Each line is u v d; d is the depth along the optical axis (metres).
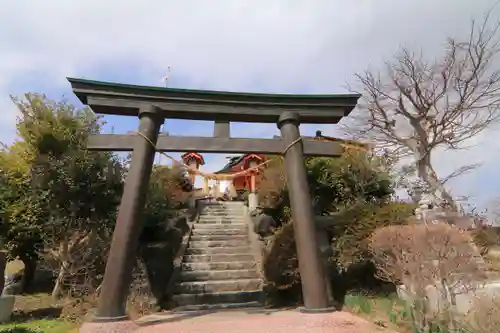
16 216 8.52
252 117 7.15
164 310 7.85
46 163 8.47
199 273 9.90
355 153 10.45
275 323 5.41
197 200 17.47
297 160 6.71
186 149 6.62
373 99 13.99
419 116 12.88
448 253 4.91
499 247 7.67
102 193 9.07
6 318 6.75
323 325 5.17
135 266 8.52
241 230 13.65
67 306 7.25
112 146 6.39
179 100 6.77
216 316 6.52
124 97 6.58
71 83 6.41
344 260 7.90
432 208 8.71
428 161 12.51
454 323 4.67
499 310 4.51
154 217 10.63
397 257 5.43
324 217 8.98
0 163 9.08
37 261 10.20
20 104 8.91
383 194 10.38
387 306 6.06
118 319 5.19
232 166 27.48
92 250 8.31
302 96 7.14
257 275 10.15
